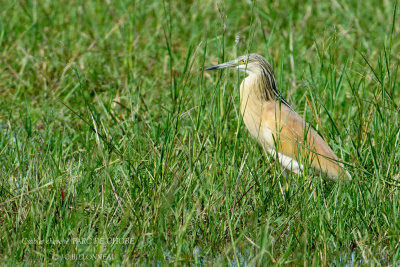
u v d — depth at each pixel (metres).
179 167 10.16
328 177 10.88
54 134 12.42
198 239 9.34
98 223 9.54
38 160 10.55
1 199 9.76
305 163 10.15
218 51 11.69
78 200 9.61
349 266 8.82
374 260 8.72
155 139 11.18
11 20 18.12
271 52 16.34
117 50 16.61
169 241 9.19
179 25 18.36
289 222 9.39
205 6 19.30
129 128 11.73
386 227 9.40
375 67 14.85
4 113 13.62
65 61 15.63
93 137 11.56
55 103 13.97
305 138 10.17
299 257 8.67
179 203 9.52
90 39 17.31
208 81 14.66
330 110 12.20
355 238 9.09
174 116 10.91
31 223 9.11
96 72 15.29
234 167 10.15
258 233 9.23
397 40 17.17
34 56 15.96
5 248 8.77
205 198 9.62
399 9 18.41
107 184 9.48
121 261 8.80
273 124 11.38
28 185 9.80
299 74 14.52
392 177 9.98
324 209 9.50
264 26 17.95
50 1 19.55
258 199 9.88
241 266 8.67
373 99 11.41
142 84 14.80
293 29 17.52
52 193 9.54
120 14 18.97
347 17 18.45
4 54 15.95
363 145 10.96
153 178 9.91
